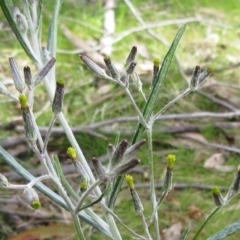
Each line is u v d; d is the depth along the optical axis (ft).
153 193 0.38
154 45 1.20
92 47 1.17
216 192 0.33
